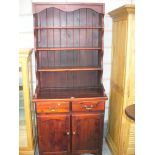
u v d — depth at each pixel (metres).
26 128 2.60
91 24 2.80
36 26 2.56
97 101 2.53
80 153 2.70
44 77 2.89
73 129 2.60
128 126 2.37
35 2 2.51
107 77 3.06
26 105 2.53
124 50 2.31
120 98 2.48
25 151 2.67
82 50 2.87
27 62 2.44
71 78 2.93
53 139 2.62
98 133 2.64
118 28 2.53
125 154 2.43
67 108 2.52
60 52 2.85
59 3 2.42
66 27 2.55
